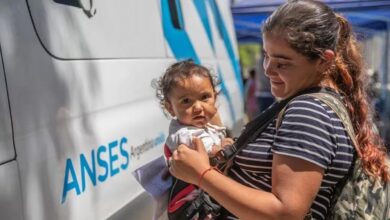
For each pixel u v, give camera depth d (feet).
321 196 4.77
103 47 6.55
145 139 7.59
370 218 4.75
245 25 28.84
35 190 4.94
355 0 24.81
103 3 6.67
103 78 6.46
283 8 4.73
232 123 13.62
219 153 5.25
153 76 8.07
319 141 4.38
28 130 4.89
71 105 5.69
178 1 10.03
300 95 4.75
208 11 12.36
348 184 4.76
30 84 4.98
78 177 5.74
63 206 5.41
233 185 4.64
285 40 4.60
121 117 6.89
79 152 5.78
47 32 5.36
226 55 13.78
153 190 5.95
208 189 4.78
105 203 6.34
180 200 5.76
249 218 4.48
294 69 4.71
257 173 5.03
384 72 27.94
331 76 4.97
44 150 5.11
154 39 8.36
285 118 4.58
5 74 4.63
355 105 5.05
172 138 6.09
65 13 5.74
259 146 4.99
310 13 4.60
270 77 4.96
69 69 5.70
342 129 4.55
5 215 4.50
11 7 4.84
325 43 4.64
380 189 4.89
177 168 5.04
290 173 4.37
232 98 13.83
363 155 4.80
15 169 4.66
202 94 6.05
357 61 5.11
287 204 4.30
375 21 25.27
